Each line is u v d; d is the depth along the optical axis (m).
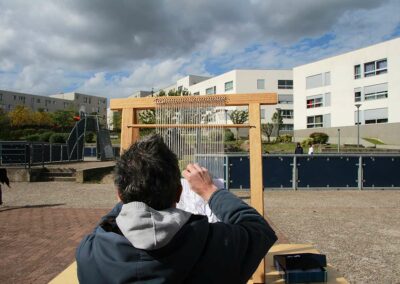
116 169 1.39
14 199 11.55
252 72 64.06
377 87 43.00
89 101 122.12
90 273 1.29
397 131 40.69
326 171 13.55
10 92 95.88
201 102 3.16
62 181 16.64
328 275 2.96
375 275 4.73
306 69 51.22
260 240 1.45
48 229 7.35
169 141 3.08
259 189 3.17
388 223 7.88
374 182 13.59
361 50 44.66
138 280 1.21
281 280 2.95
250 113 3.20
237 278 1.34
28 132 66.38
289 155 13.45
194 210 2.53
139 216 1.25
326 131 48.44
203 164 3.02
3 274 4.84
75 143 26.75
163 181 1.32
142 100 3.28
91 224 7.84
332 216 8.67
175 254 1.23
